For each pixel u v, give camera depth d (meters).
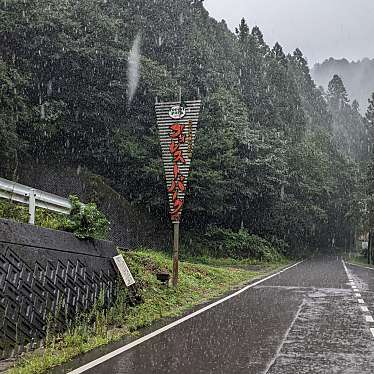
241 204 44.69
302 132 74.31
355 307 12.77
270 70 72.75
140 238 33.09
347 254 77.88
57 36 32.12
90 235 11.50
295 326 9.88
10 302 7.68
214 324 10.12
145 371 6.42
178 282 16.05
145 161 35.53
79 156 35.19
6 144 25.88
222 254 39.41
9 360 6.98
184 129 15.73
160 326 9.89
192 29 48.56
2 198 12.31
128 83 36.09
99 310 10.30
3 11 29.70
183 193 15.64
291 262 46.50
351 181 74.69
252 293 16.23
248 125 45.41
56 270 9.42
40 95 32.38
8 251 8.18
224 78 48.59
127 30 40.84
